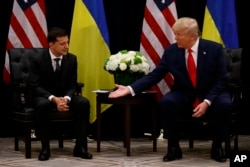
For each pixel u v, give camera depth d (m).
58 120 5.44
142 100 5.60
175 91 5.46
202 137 6.80
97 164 5.11
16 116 5.57
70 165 5.07
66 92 5.57
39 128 5.35
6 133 6.95
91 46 6.48
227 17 6.53
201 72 5.38
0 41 6.82
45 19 6.59
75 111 5.48
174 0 6.61
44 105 5.32
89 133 6.77
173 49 5.48
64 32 5.50
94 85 6.48
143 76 5.71
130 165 5.06
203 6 6.96
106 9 6.93
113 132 7.09
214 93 5.27
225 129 5.20
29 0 6.55
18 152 5.82
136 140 6.73
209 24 6.55
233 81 6.07
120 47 6.97
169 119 5.25
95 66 6.48
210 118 5.29
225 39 6.54
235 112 5.48
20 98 5.73
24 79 6.04
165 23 6.59
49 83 5.59
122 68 5.66
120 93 5.46
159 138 6.74
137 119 7.09
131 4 6.93
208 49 5.40
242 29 6.88
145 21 6.61
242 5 6.86
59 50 5.50
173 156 5.26
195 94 5.40
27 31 6.54
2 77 6.86
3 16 6.80
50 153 5.73
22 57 6.10
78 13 6.54
